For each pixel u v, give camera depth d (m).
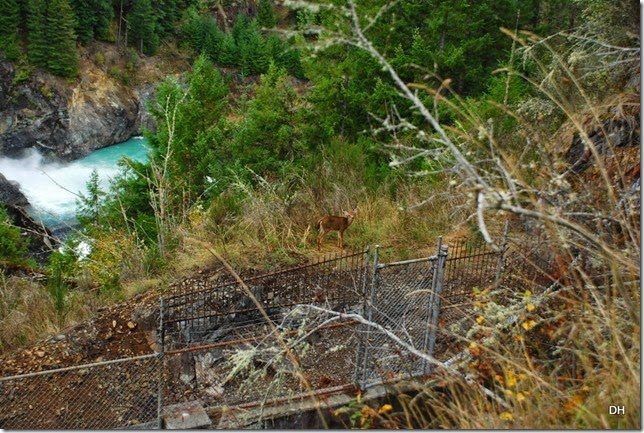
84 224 13.77
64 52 44.69
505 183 2.82
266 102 14.27
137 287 7.13
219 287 6.18
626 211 3.45
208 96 17.11
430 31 15.54
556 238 2.83
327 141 12.52
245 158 13.71
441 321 4.75
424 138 2.48
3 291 7.43
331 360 5.72
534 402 3.01
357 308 6.07
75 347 6.10
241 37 56.00
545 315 3.97
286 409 4.83
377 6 12.09
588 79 6.12
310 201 8.67
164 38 56.78
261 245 7.58
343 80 12.94
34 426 5.28
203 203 12.23
